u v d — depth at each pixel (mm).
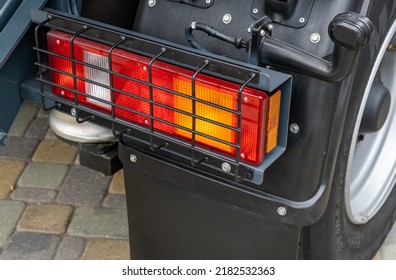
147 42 1602
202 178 1784
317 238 1956
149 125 1700
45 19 1713
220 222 1923
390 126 2512
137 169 1897
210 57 1535
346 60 1416
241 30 1690
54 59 1760
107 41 1674
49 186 2783
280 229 1842
